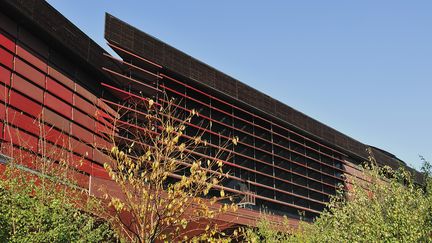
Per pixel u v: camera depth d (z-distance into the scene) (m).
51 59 40.81
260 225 36.62
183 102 60.38
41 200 16.69
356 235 20.44
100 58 47.19
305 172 80.62
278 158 75.31
